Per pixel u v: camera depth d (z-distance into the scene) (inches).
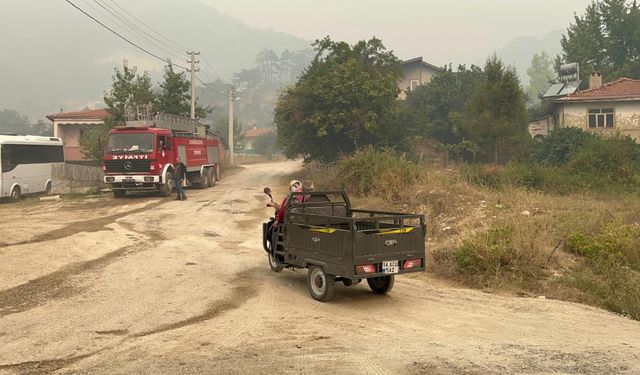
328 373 200.5
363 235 294.4
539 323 272.5
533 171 904.9
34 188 1009.5
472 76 1774.1
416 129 1476.4
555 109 1556.3
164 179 951.0
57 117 1951.3
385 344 236.5
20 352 227.0
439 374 199.5
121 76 1414.9
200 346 233.9
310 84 1270.9
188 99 1609.3
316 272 320.5
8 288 341.1
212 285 353.1
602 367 206.8
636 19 1973.4
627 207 582.6
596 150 974.4
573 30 2187.5
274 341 240.8
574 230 453.1
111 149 939.3
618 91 1364.4
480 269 377.7
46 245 480.1
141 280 366.0
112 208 811.4
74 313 287.0
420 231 318.0
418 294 335.3
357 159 805.9
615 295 324.2
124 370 204.8
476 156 1307.8
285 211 349.4
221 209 794.2
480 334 253.1
